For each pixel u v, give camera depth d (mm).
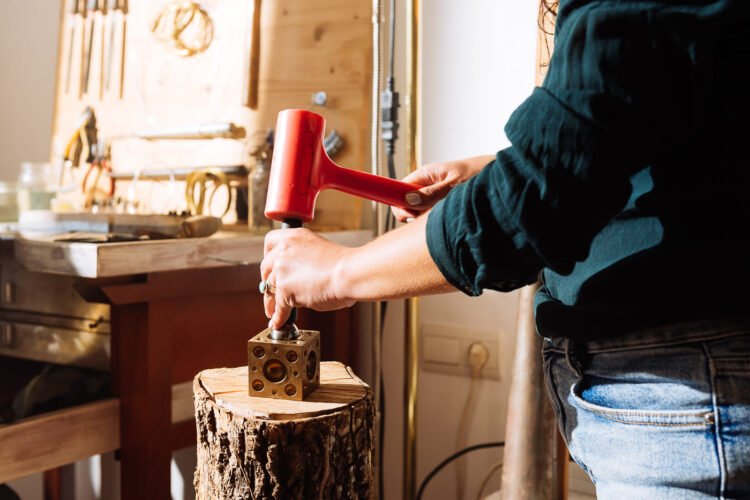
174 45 1968
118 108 2090
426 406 1706
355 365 1779
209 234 1432
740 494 552
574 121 505
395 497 1771
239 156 1856
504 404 1593
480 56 1591
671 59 490
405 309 1539
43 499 2164
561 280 667
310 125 790
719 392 550
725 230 537
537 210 523
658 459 578
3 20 2344
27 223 1522
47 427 1215
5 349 1589
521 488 1164
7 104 2361
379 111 1444
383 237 664
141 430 1304
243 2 1858
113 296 1211
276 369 852
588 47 505
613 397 612
